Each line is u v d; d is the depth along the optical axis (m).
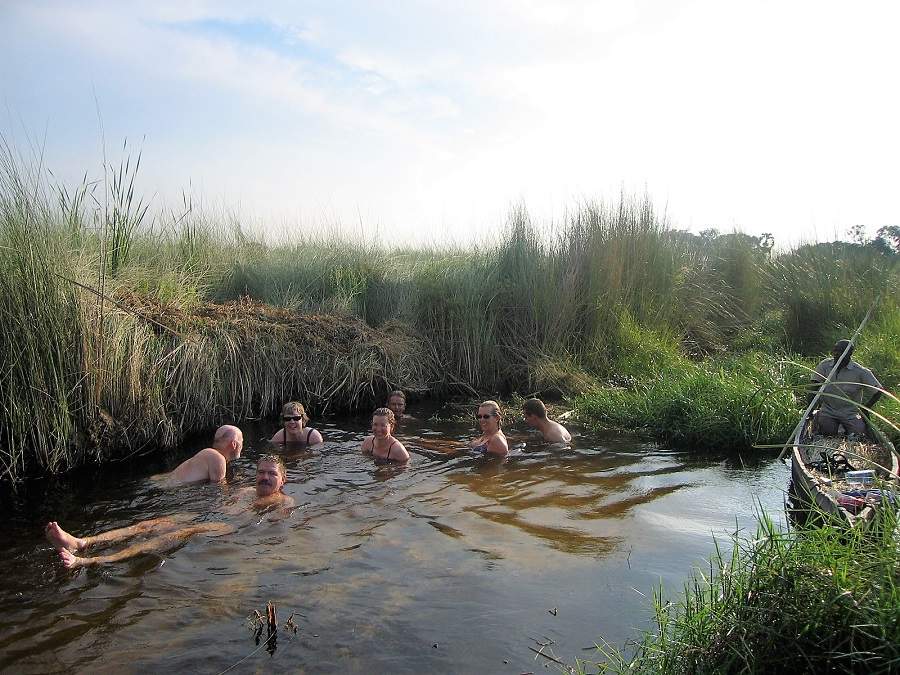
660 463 8.17
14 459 7.13
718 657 3.41
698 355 14.42
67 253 8.17
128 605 4.59
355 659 3.92
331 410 11.28
